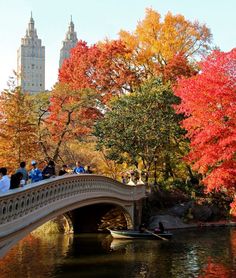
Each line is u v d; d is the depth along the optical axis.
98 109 45.94
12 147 32.72
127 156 39.91
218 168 23.36
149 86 39.78
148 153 38.66
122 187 30.67
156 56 49.78
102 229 33.56
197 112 23.27
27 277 19.22
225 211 40.12
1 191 13.09
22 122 33.22
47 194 17.39
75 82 50.88
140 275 19.86
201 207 39.00
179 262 22.56
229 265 21.75
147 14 50.09
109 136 38.78
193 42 49.72
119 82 48.84
